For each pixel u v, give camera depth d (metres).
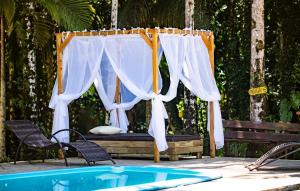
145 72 11.70
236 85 15.93
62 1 13.00
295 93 14.77
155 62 11.38
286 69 15.28
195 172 9.68
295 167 10.32
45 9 14.62
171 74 11.59
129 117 17.73
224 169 10.39
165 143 11.38
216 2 16.61
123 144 12.08
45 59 15.18
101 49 12.08
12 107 15.05
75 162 11.98
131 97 13.40
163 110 11.90
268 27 15.96
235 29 16.17
